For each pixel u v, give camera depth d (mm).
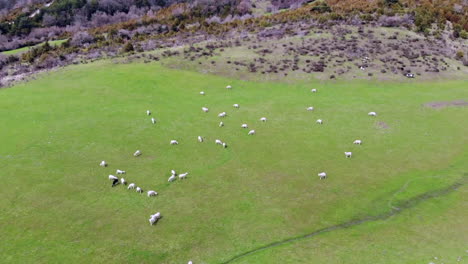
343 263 23469
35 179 31984
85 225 26703
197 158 35531
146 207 28625
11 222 27062
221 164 34688
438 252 24469
